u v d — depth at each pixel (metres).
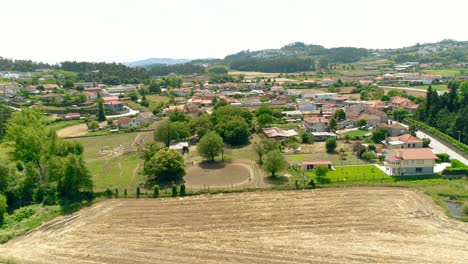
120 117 166.75
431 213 65.25
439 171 85.50
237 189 78.00
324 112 155.62
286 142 113.19
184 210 69.31
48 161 77.88
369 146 103.94
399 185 77.75
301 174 86.50
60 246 57.31
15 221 65.88
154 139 116.31
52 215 68.06
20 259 53.53
